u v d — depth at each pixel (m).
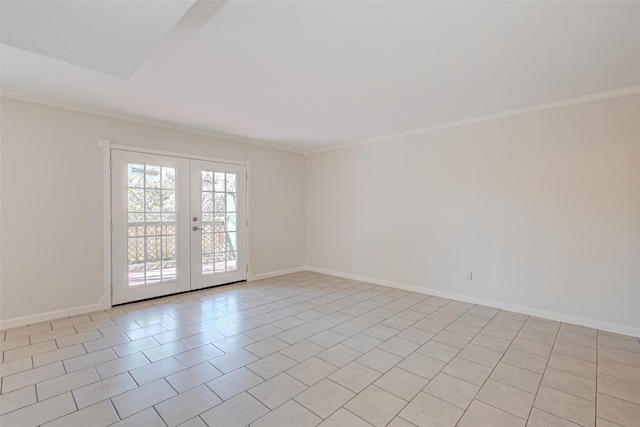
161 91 2.92
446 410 1.83
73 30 1.60
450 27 1.90
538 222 3.39
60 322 3.17
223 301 3.93
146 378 2.15
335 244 5.49
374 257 4.92
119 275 3.72
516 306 3.54
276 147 5.43
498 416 1.78
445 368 2.30
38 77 2.63
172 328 3.04
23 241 3.11
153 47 1.78
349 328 3.06
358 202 5.12
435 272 4.22
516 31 1.95
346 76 2.59
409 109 3.47
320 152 5.70
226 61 2.32
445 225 4.11
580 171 3.14
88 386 2.05
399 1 1.64
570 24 1.87
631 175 2.90
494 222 3.70
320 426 1.69
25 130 3.12
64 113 3.33
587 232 3.11
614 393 1.99
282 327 3.08
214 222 4.64
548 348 2.62
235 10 1.70
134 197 3.84
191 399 1.92
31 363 2.34
